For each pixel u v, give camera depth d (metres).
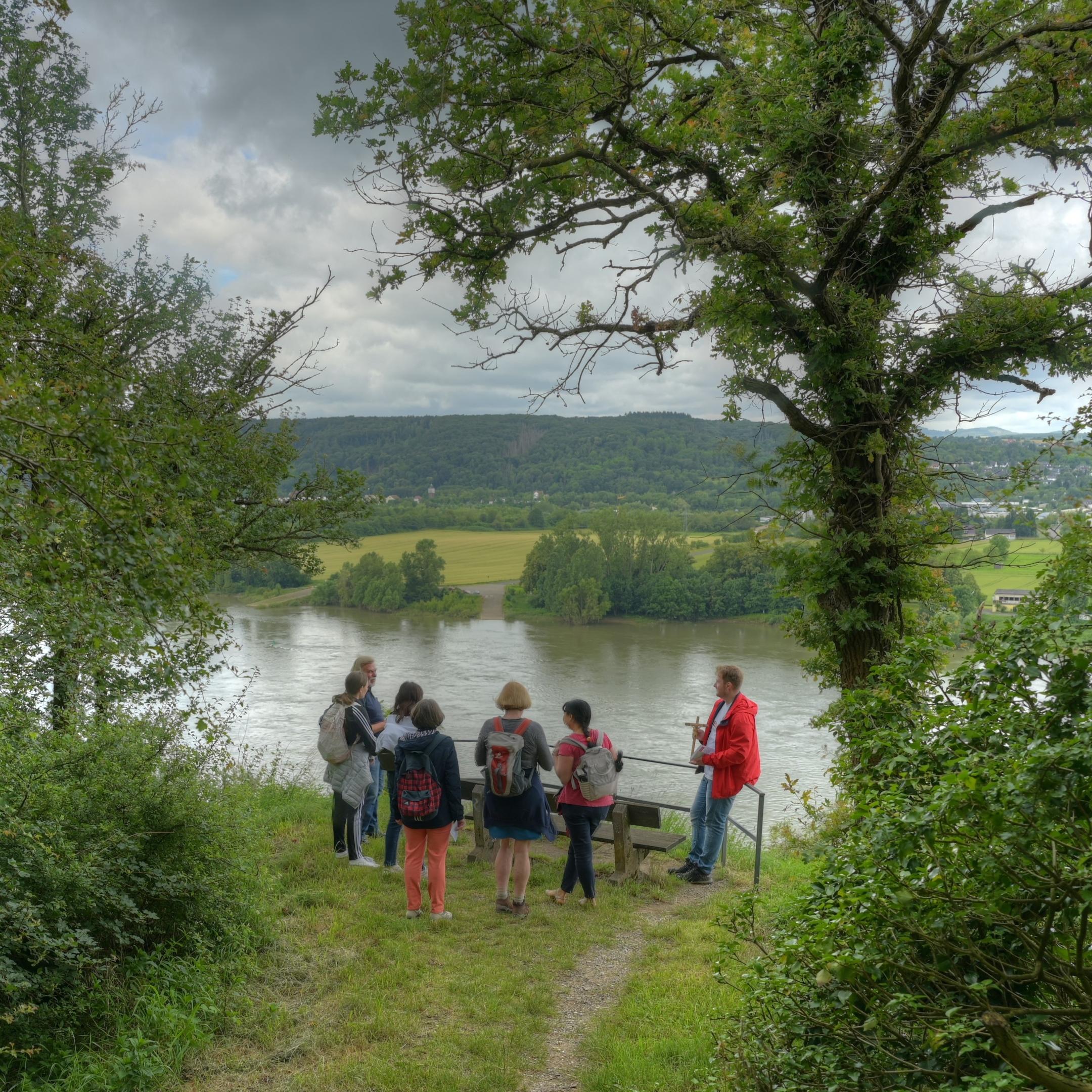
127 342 9.72
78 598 3.39
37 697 5.54
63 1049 4.22
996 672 2.62
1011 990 2.32
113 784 5.41
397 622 95.44
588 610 93.12
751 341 6.52
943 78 6.29
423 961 5.89
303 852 8.02
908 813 2.38
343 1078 4.36
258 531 10.42
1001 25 5.87
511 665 66.88
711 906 7.19
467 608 102.44
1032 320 6.23
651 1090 4.16
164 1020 4.52
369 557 108.75
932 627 6.22
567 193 7.40
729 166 6.73
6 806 4.48
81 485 3.23
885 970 2.56
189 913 5.50
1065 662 2.41
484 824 7.13
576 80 6.71
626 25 6.62
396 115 6.77
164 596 3.52
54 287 7.01
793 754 40.53
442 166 6.88
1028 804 2.07
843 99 6.18
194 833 5.55
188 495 3.89
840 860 2.85
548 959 6.07
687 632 87.25
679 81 7.00
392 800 7.82
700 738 7.93
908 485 6.93
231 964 5.32
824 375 6.41
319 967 5.66
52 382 3.73
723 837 7.90
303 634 83.81
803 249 6.04
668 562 97.06
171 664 4.22
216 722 5.94
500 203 7.09
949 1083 2.40
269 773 10.95
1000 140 6.38
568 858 7.28
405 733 8.12
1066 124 6.29
